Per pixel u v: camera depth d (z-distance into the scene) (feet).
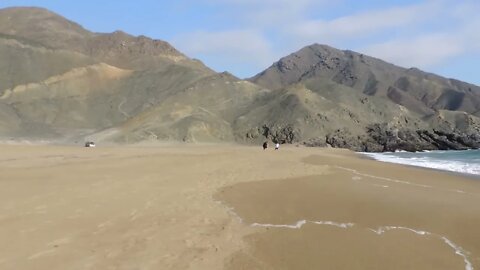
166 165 103.65
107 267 31.60
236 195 63.62
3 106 462.60
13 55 540.11
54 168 88.33
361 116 449.06
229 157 139.23
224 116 453.58
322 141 374.43
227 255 35.88
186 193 63.05
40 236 38.29
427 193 69.62
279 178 83.20
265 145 229.66
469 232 45.88
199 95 489.26
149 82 562.25
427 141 384.88
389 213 53.67
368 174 97.50
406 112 490.08
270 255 36.60
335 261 35.81
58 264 31.81
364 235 43.88
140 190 63.36
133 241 38.09
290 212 53.16
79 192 59.06
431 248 40.16
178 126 394.52
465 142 386.93
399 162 170.40
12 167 89.04
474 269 35.01
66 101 504.02
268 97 478.18
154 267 31.99
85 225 42.50
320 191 68.90
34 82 513.45
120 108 512.63
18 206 49.01
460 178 96.43
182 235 40.81
